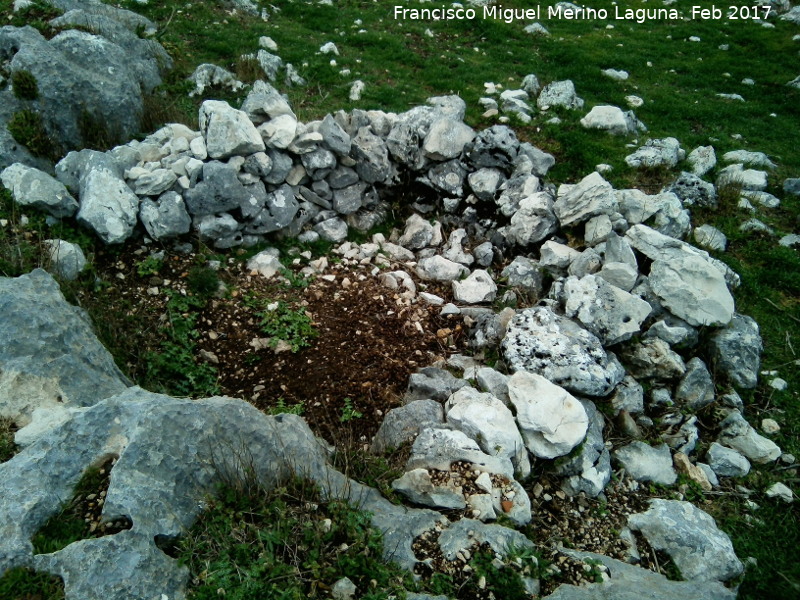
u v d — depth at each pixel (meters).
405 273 7.02
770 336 6.55
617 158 9.09
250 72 10.01
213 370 5.69
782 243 7.79
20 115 6.98
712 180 9.13
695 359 5.89
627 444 5.27
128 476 3.59
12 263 5.50
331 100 9.93
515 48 13.25
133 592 3.21
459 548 3.84
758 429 5.63
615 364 5.70
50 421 4.15
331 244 7.47
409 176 8.17
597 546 4.48
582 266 6.65
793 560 4.60
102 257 6.28
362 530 3.79
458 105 9.25
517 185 7.70
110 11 10.60
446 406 5.12
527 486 4.80
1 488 3.56
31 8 9.38
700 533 4.52
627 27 15.52
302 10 13.28
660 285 6.22
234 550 3.51
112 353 5.34
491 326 6.11
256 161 6.81
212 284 6.25
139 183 6.46
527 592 3.72
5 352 4.41
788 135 10.69
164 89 9.00
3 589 3.17
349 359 5.88
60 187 6.22
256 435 4.05
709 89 12.40
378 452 4.90
